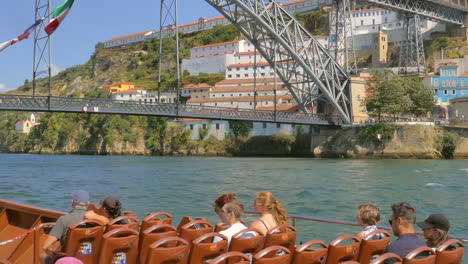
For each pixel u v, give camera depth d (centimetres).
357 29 16062
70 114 16000
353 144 8694
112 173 4950
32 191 3244
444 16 11581
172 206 2484
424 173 4775
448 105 9675
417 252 607
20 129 19800
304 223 1691
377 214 795
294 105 11612
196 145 12269
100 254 656
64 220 732
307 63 8144
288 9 19375
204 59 17650
